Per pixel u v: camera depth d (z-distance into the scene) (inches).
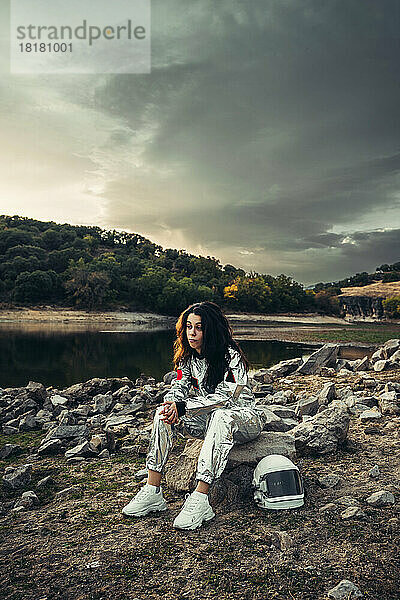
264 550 108.0
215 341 134.6
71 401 323.6
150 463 132.0
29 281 3570.4
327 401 257.0
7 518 135.1
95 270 3996.1
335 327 2736.2
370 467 163.2
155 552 108.8
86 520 129.7
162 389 358.9
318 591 92.5
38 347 1026.1
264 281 4574.3
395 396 267.4
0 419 278.8
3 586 97.3
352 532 115.7
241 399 142.3
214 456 123.6
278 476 130.3
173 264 5753.0
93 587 95.8
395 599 89.6
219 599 90.4
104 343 1202.6
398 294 5305.1
